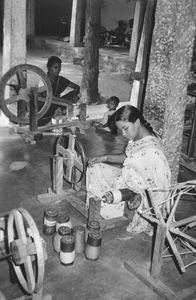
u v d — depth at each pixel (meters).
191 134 6.39
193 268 3.77
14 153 6.36
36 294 3.01
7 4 6.81
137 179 3.94
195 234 4.39
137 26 15.16
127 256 3.89
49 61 7.65
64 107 8.28
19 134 7.26
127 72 15.62
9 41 7.02
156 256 3.41
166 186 3.79
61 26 24.39
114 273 3.62
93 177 4.32
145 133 3.92
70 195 4.89
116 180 4.20
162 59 4.69
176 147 5.12
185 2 4.37
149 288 3.46
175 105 4.87
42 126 7.55
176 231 3.48
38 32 24.39
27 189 5.15
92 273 3.59
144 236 4.24
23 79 6.88
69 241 3.58
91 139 7.35
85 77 10.60
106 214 4.34
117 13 20.77
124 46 20.44
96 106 10.33
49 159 6.24
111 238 4.16
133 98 8.55
